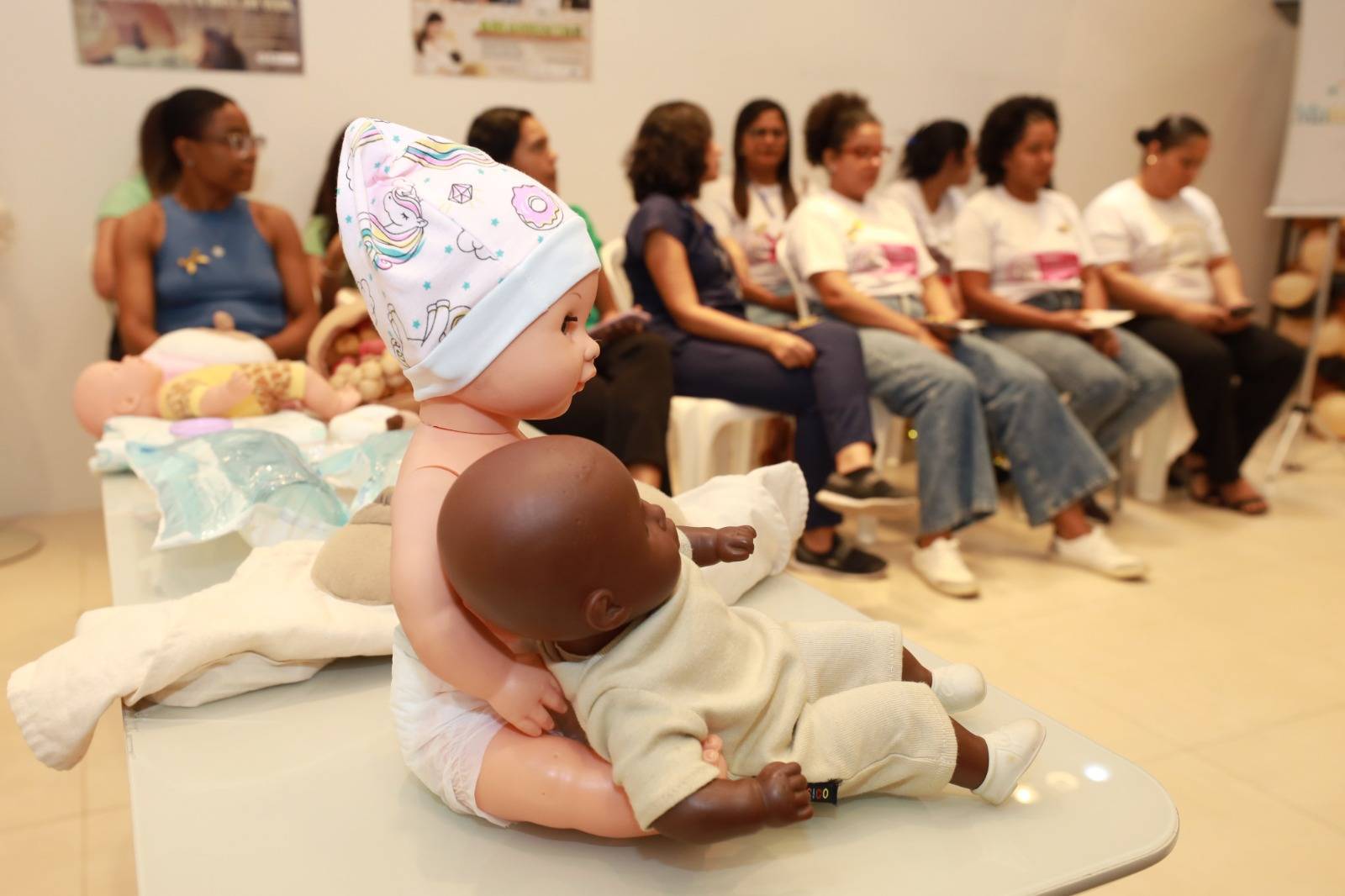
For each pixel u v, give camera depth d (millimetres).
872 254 2545
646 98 3020
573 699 658
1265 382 2902
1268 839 1393
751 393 2184
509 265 658
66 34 2383
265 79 2590
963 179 3150
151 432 1621
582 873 680
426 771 734
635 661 633
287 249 2418
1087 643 1985
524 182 693
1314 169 3301
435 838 715
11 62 2352
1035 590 2260
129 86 2467
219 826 721
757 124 2750
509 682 679
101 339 2592
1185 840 1386
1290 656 1950
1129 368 2674
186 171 2268
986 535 2637
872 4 3238
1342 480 3215
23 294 2484
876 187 3426
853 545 2490
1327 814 1451
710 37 3053
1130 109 3801
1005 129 2797
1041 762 828
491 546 577
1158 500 2955
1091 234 3107
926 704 726
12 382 2523
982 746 743
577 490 578
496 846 707
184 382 1755
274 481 1207
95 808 1392
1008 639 1996
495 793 692
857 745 698
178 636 850
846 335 2201
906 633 2012
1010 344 2688
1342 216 3146
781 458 2469
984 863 700
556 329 687
